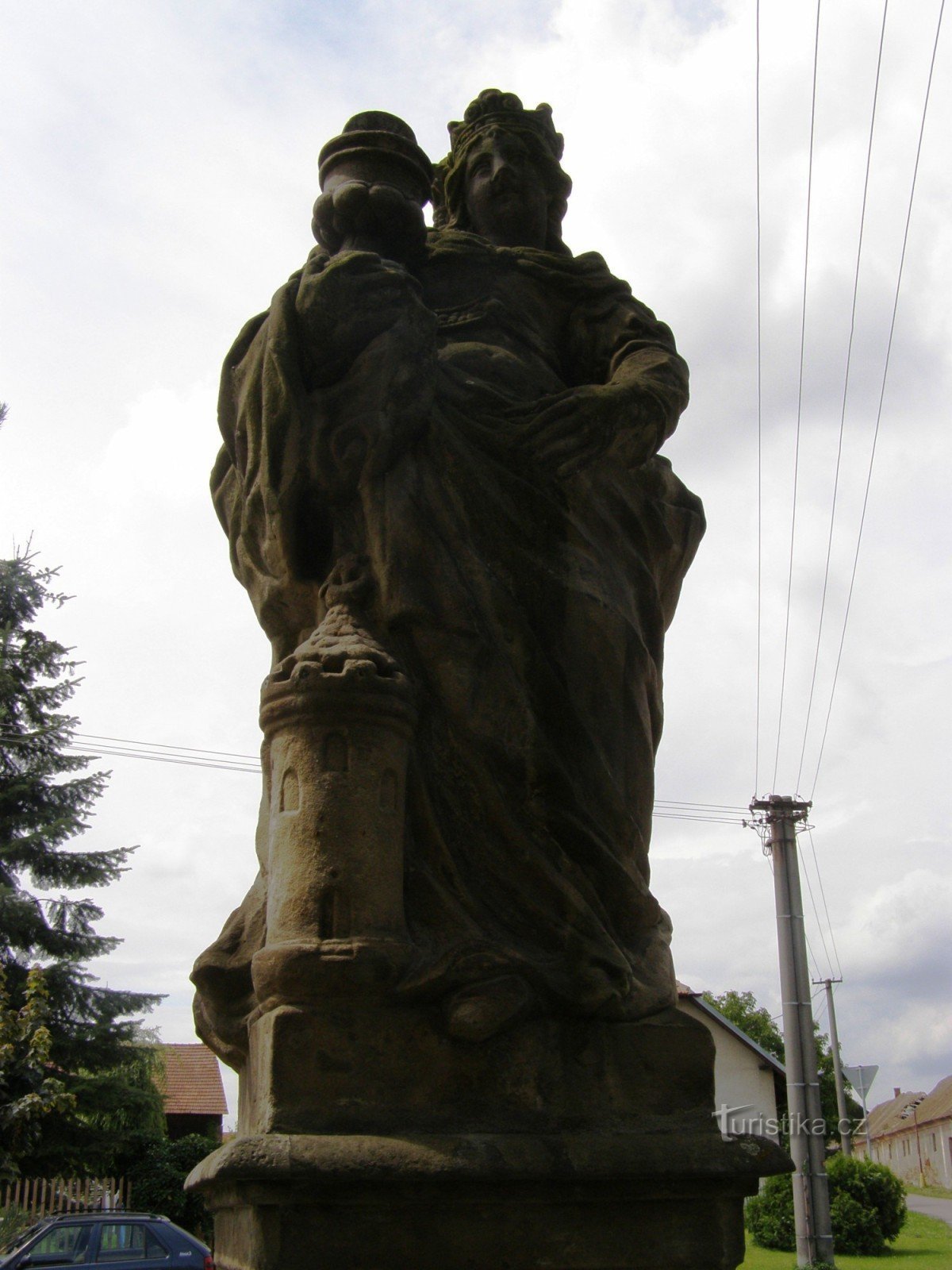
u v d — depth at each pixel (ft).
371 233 12.24
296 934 8.98
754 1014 139.85
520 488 11.33
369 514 10.71
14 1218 41.06
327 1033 8.76
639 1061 9.48
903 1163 210.79
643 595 12.05
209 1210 10.55
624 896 10.16
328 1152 8.12
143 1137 65.51
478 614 10.65
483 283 13.50
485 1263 8.32
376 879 9.16
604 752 10.84
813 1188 49.24
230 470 12.01
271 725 9.67
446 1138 8.45
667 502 12.87
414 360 11.19
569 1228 8.56
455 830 9.96
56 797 68.64
